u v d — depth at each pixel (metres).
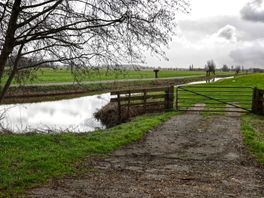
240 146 6.95
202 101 15.86
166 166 5.52
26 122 12.81
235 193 4.26
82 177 4.77
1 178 4.34
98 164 5.52
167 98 12.75
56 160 5.36
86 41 4.87
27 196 3.92
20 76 5.21
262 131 8.59
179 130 8.77
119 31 4.80
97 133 8.09
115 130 8.61
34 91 22.25
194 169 5.36
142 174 5.03
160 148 6.85
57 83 27.70
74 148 6.27
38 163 5.07
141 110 12.39
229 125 9.45
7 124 11.12
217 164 5.67
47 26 4.86
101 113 14.05
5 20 4.89
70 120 13.70
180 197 4.05
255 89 11.61
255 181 4.78
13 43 4.54
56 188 4.26
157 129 8.94
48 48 4.96
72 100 22.06
